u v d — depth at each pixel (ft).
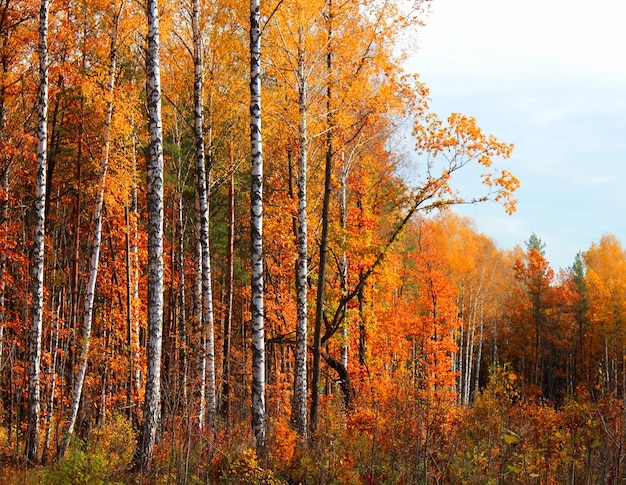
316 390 44.32
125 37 49.06
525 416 29.01
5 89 50.06
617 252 165.58
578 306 151.74
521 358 157.07
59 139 58.49
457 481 27.55
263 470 31.78
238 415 64.08
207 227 47.32
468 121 44.37
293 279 62.49
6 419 57.31
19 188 62.18
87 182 59.72
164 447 33.86
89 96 48.75
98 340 54.29
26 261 55.57
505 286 184.55
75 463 28.84
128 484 30.53
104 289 72.33
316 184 55.16
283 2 41.27
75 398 47.32
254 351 37.86
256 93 38.42
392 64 43.34
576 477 25.11
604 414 23.07
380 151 55.06
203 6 48.08
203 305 47.09
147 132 62.39
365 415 43.78
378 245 50.24
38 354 43.55
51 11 48.57
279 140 49.49
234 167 58.13
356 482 30.68
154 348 35.01
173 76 54.54
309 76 43.29
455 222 140.05
